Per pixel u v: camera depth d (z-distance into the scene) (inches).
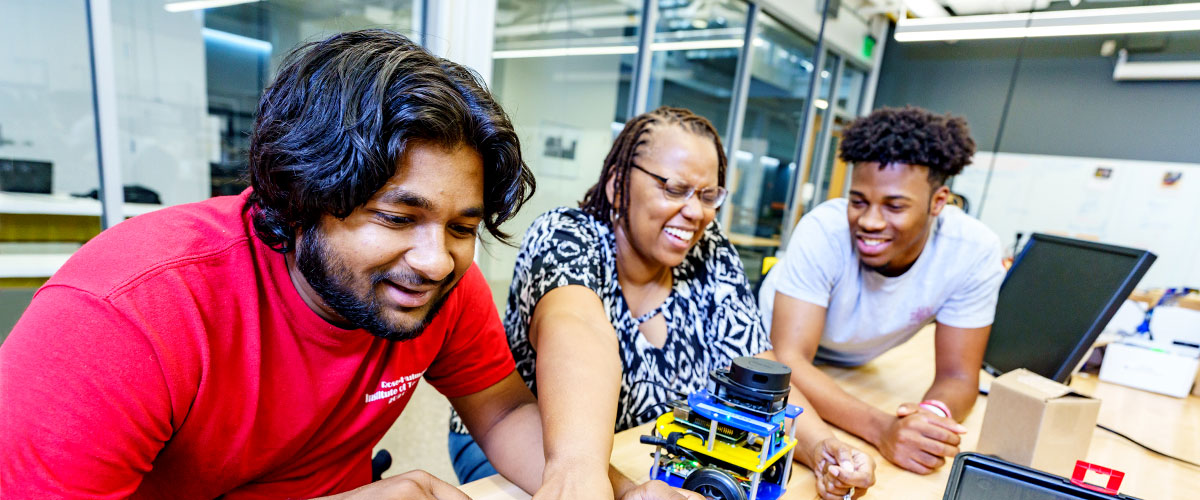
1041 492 22.3
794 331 39.5
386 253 15.5
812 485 25.5
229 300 18.1
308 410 20.9
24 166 89.6
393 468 60.9
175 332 16.5
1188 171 115.5
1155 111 118.2
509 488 23.3
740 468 21.3
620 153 31.8
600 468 20.2
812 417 29.0
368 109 14.2
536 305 28.9
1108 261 37.3
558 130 134.6
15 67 86.9
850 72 168.4
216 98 110.8
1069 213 129.9
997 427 28.6
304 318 19.3
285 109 15.2
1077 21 93.6
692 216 29.5
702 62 143.2
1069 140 128.5
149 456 17.1
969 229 39.2
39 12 84.8
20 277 78.7
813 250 40.4
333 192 14.5
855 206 37.4
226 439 19.6
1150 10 87.5
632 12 124.3
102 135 87.2
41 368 14.2
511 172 17.0
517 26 115.0
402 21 87.3
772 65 155.3
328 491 24.6
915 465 27.6
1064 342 37.6
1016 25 101.0
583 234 31.6
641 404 31.3
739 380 21.4
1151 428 36.2
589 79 135.3
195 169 113.1
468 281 26.2
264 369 19.5
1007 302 45.6
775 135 164.4
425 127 14.4
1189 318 47.3
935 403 31.4
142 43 102.4
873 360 49.3
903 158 33.8
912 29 114.1
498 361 28.0
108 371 15.0
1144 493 27.6
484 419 26.9
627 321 31.8
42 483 14.2
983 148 139.6
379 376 23.1
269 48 105.7
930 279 39.5
